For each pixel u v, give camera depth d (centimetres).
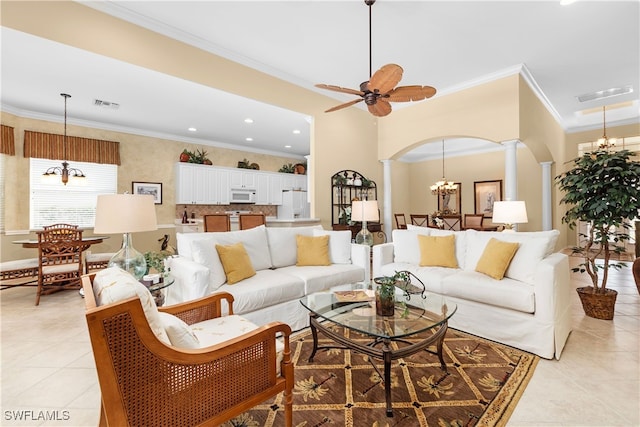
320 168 463
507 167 412
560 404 169
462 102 450
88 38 260
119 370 101
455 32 320
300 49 352
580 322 281
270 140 707
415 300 227
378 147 562
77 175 493
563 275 240
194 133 640
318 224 461
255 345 134
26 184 481
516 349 233
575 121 631
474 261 304
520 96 400
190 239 279
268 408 170
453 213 786
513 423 155
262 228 330
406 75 420
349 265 334
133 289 108
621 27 312
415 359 220
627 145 611
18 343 250
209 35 322
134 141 596
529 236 277
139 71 357
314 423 156
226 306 232
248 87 374
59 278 374
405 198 930
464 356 223
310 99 448
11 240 459
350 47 348
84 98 440
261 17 292
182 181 637
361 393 181
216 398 123
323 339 257
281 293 261
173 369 112
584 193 283
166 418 111
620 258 585
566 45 347
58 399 178
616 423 154
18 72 359
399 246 354
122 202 205
